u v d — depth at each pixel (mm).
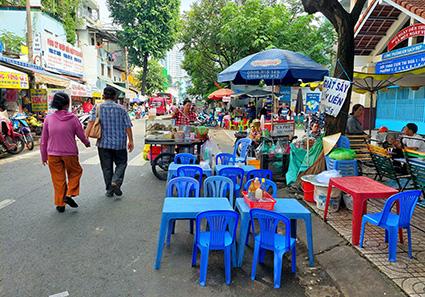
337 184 4594
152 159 7926
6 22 19250
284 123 8148
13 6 19109
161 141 7555
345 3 17438
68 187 5430
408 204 3752
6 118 10398
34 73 13727
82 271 3561
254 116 18219
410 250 3797
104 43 36375
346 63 6281
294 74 6438
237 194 5121
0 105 12500
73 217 5109
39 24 19516
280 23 18391
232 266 3711
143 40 36156
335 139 5984
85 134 5887
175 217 3615
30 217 5082
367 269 3578
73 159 5312
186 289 3270
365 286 3318
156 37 36906
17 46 17094
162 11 36500
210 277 3504
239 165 6152
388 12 11453
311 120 13992
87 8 36781
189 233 4633
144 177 7762
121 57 40812
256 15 18422
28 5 15180
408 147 6504
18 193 6309
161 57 38625
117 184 6055
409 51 8836
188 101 9984
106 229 4676
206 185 4617
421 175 5020
